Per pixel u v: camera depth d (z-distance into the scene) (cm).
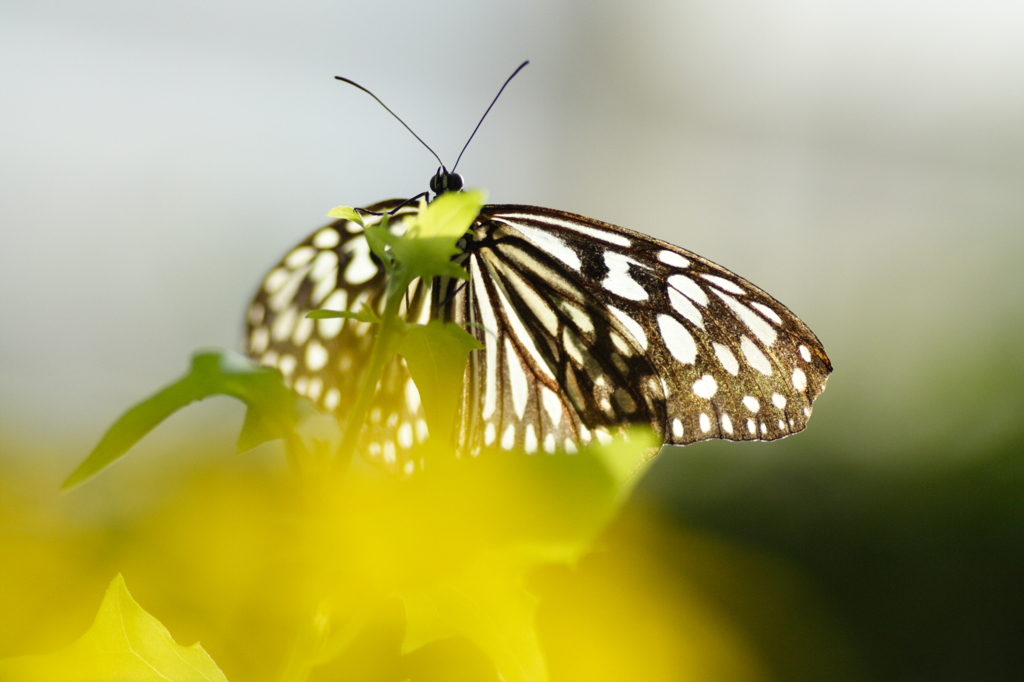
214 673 33
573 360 47
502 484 23
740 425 46
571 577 45
